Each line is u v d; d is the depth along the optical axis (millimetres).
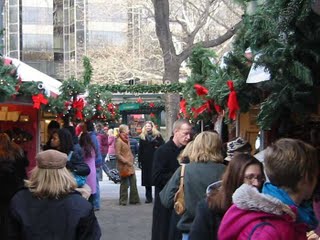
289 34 4164
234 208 2619
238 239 2562
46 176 3887
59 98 10188
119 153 13602
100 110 12906
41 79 9258
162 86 13484
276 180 2578
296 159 2541
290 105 4367
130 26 40656
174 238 5348
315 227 2730
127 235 9766
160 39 22047
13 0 60844
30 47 61750
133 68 33469
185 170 4672
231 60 5336
